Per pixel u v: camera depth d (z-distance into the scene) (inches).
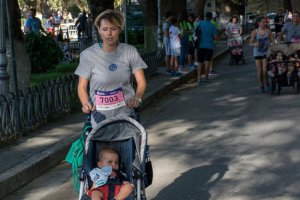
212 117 450.0
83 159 196.9
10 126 350.9
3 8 360.5
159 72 732.0
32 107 386.0
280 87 537.6
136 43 1247.5
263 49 548.7
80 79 213.3
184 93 600.7
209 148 348.2
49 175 307.0
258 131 386.6
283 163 306.0
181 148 352.5
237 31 887.7
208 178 285.9
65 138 358.6
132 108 212.5
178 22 762.8
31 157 311.3
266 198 253.1
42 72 730.2
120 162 200.2
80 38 1171.3
